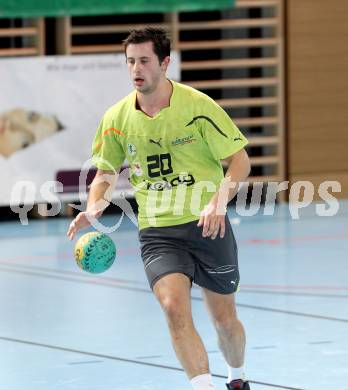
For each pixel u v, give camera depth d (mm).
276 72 32781
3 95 28031
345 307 18953
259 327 17547
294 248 25062
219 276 12570
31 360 15695
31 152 28484
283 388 14055
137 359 15688
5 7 28766
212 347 16281
